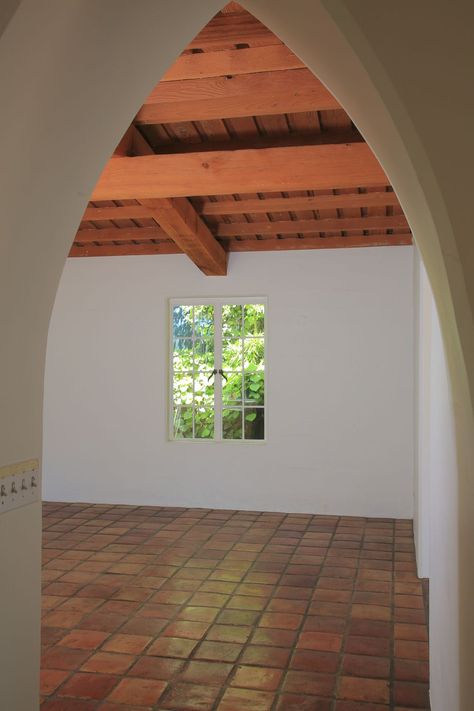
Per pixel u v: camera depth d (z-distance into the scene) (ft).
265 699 11.21
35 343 7.47
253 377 25.63
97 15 6.05
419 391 18.60
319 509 24.76
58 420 26.68
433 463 10.80
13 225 6.60
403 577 17.48
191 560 19.01
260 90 14.26
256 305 25.57
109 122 7.46
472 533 5.67
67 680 11.90
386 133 5.24
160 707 10.96
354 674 12.07
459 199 4.75
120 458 26.22
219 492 25.52
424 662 12.52
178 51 7.82
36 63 5.75
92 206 21.86
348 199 20.03
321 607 15.37
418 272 19.10
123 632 13.99
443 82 4.46
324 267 24.73
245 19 12.28
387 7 4.28
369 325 24.43
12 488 7.02
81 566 18.49
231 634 13.87
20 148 6.23
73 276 26.61
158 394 25.96
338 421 24.63
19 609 7.16
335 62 5.49
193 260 23.65
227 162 16.05
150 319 26.04
